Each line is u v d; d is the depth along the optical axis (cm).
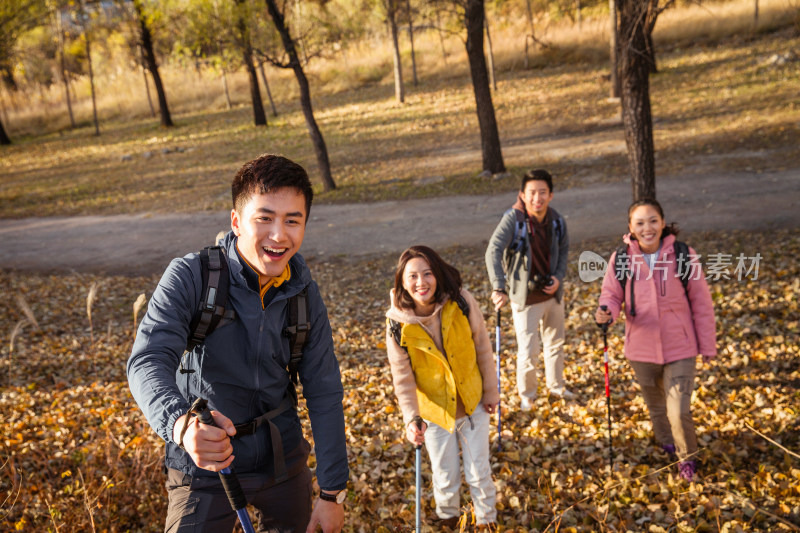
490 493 351
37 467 423
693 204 1186
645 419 480
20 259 1316
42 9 2792
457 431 350
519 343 500
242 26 1614
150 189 1991
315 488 407
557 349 516
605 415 493
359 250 1185
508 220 474
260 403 204
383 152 2148
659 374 407
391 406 529
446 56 3656
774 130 1617
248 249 186
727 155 1506
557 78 3000
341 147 2303
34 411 552
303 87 1664
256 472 206
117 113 3897
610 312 404
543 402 517
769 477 381
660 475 402
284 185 180
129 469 400
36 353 723
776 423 443
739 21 3084
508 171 1669
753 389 501
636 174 820
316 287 213
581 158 1712
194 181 2038
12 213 1834
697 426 454
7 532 341
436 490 359
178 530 197
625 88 808
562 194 1424
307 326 204
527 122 2292
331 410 214
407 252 326
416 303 334
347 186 1747
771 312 648
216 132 2947
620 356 604
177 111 3772
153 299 185
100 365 683
